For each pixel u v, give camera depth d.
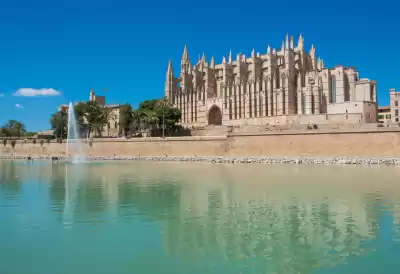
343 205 23.55
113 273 12.94
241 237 16.89
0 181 39.06
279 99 115.88
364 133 71.00
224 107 128.38
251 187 32.28
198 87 143.25
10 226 19.02
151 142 95.00
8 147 117.75
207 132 108.44
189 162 73.94
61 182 37.81
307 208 22.83
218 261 13.94
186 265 13.58
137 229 18.38
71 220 20.28
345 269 13.05
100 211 22.59
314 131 76.50
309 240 16.31
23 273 13.03
